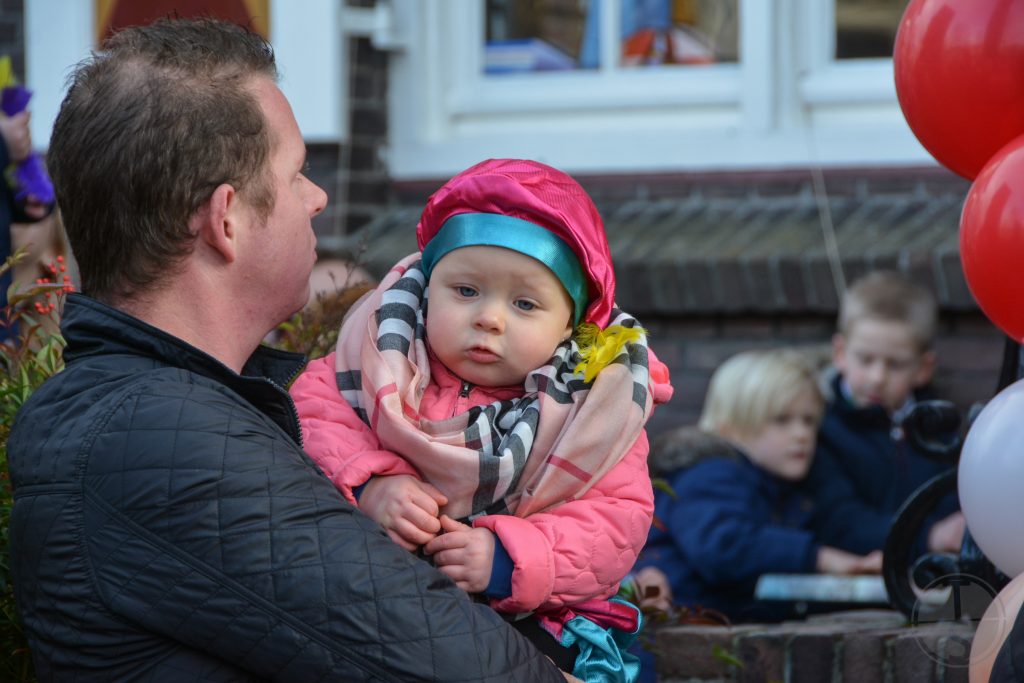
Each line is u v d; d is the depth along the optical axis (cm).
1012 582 325
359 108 820
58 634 250
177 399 255
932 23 367
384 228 814
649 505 314
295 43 802
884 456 689
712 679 428
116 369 264
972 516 358
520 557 290
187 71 270
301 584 245
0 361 374
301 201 290
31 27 827
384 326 317
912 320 696
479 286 309
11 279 513
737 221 786
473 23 838
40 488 253
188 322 276
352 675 246
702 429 667
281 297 286
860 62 788
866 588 575
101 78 271
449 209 318
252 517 247
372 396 305
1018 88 353
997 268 345
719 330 778
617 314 338
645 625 438
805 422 673
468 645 253
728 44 809
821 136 784
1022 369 421
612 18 823
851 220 768
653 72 820
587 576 299
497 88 838
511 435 305
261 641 244
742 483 630
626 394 307
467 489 300
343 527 253
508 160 324
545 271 308
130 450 249
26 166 525
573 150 818
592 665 303
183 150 265
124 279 271
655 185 809
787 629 436
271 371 306
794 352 704
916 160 771
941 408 451
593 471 303
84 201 269
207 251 273
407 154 833
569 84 828
